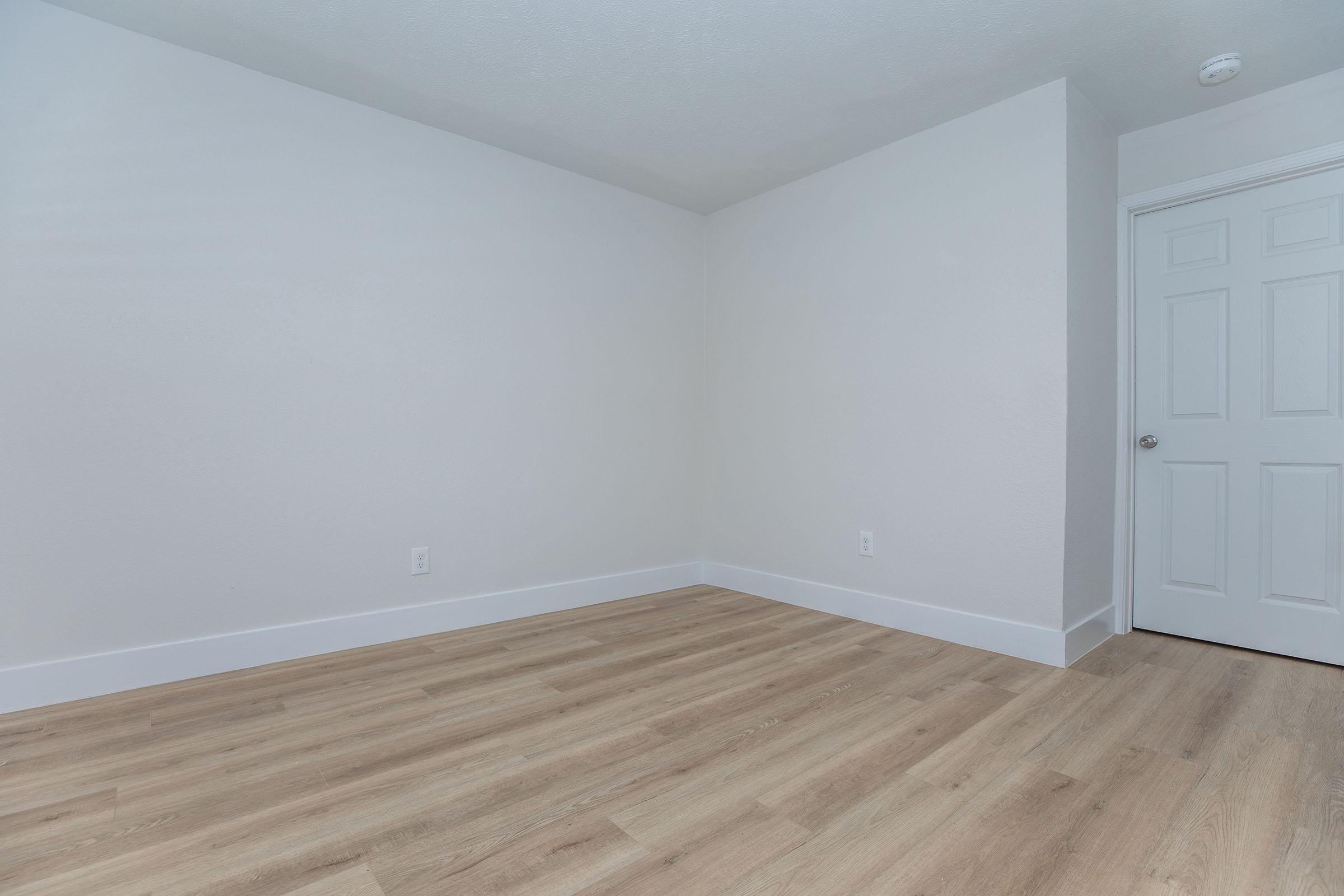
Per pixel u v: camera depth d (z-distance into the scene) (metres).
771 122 2.70
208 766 1.61
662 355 3.63
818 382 3.19
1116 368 2.74
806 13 2.00
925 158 2.76
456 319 2.83
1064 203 2.34
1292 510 2.42
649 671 2.31
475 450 2.90
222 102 2.28
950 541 2.67
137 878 1.19
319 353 2.48
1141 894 1.16
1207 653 2.49
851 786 1.53
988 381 2.55
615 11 2.00
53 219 1.99
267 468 2.37
